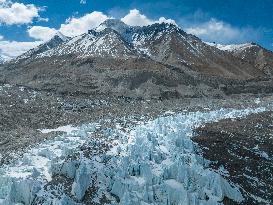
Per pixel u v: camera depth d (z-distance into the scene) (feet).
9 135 399.03
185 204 268.41
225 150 354.33
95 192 255.50
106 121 421.18
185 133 377.30
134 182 267.59
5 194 237.66
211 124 435.53
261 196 301.84
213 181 288.51
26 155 288.30
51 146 310.65
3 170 256.73
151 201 262.67
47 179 256.52
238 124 448.65
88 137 328.90
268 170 339.77
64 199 232.12
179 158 291.58
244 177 318.65
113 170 272.31
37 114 491.72
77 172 254.27
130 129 364.17
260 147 383.45
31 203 233.76
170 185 276.41
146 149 300.40
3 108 493.36
